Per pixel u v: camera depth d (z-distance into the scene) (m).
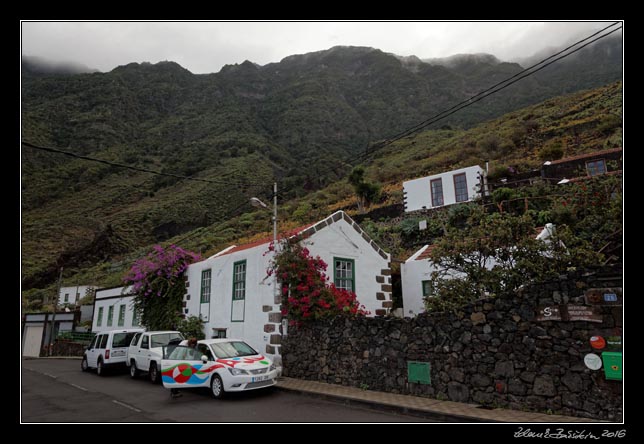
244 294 14.73
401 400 8.77
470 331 8.46
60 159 101.56
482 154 44.81
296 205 47.47
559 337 7.18
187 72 194.25
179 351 11.36
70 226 64.62
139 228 61.16
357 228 15.52
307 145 121.19
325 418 7.96
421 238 24.27
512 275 9.98
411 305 16.14
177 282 18.80
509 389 7.69
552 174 25.91
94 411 9.19
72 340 30.47
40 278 52.62
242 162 86.06
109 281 43.97
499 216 11.20
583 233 15.27
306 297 12.35
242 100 174.38
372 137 134.62
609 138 34.81
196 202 66.00
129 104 144.62
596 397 6.64
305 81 183.75
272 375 10.66
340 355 11.23
